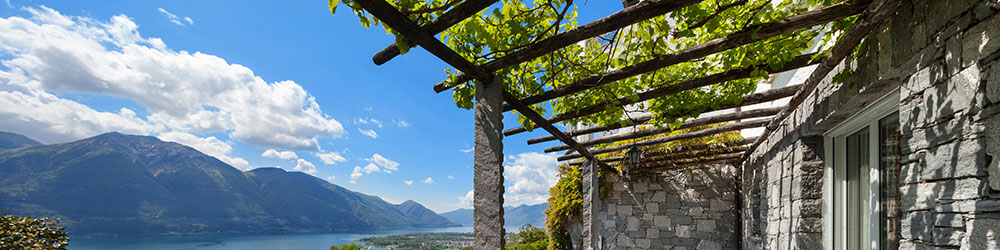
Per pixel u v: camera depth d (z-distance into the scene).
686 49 2.44
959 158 1.53
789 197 3.72
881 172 2.58
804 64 2.67
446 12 2.00
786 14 2.25
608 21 2.08
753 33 2.17
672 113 3.73
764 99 3.40
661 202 7.29
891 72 1.99
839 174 3.21
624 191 7.55
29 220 5.84
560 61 3.08
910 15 1.82
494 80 2.60
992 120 1.36
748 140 5.37
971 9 1.46
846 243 3.06
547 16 2.34
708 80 2.97
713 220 6.93
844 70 2.53
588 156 5.29
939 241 1.64
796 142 3.58
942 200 1.64
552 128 3.94
